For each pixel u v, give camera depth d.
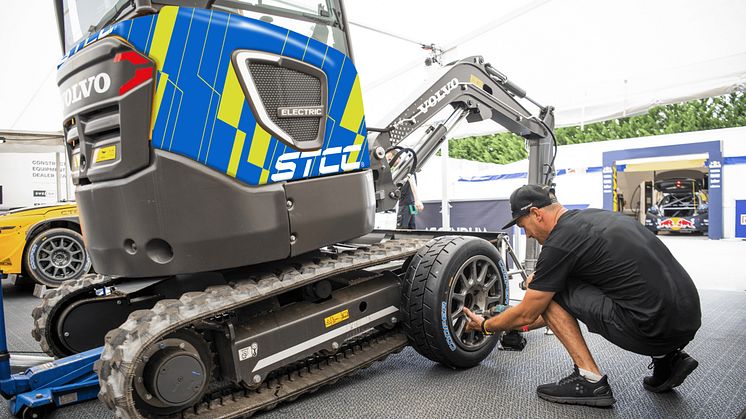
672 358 2.10
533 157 4.19
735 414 1.91
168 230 1.79
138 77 1.74
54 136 7.67
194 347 1.83
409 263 2.63
